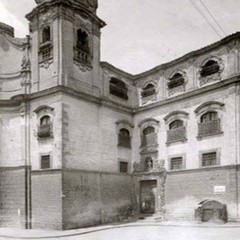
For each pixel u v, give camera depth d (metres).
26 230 26.11
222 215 25.81
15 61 30.94
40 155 28.00
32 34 30.25
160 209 30.22
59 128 26.94
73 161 27.36
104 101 30.80
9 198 28.47
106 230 25.12
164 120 31.52
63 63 27.83
